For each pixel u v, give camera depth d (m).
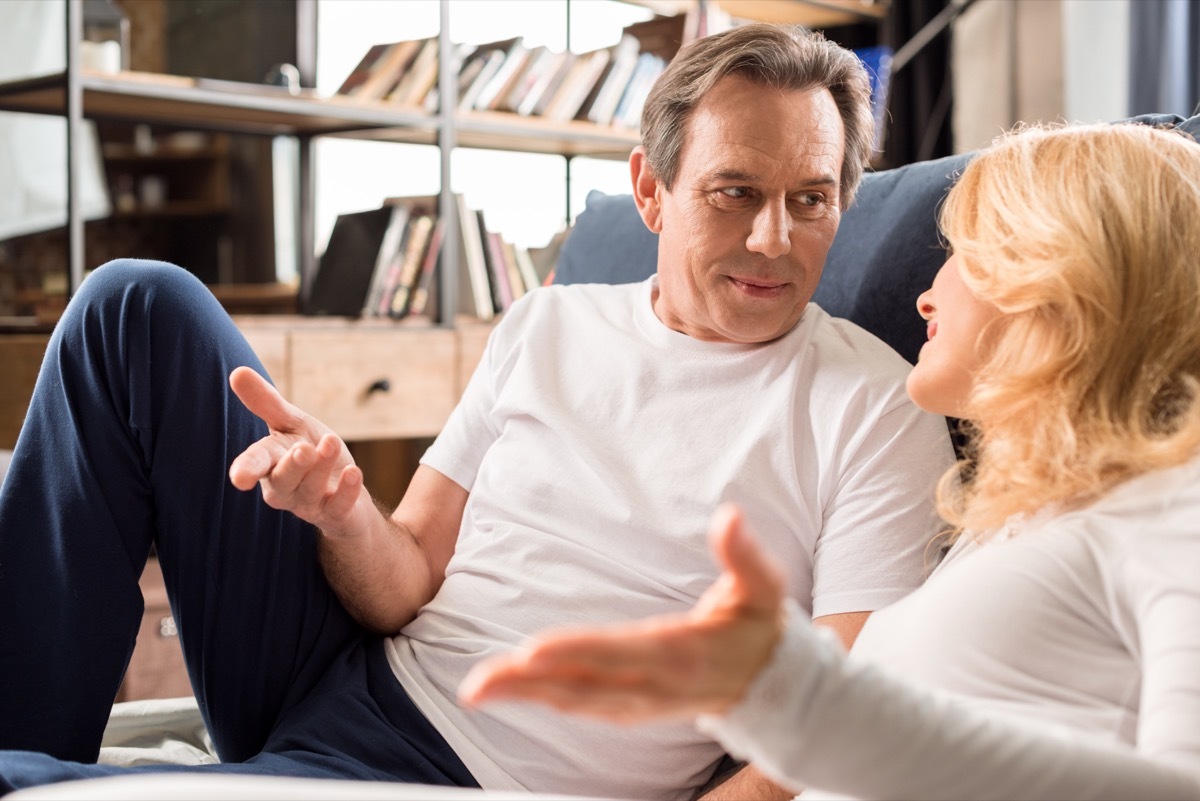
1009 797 0.54
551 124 2.94
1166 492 0.68
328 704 1.09
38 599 1.04
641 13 3.29
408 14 2.94
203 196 2.94
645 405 1.17
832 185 1.14
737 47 1.13
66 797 0.50
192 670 1.14
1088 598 0.68
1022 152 0.82
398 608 1.18
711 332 1.20
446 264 2.77
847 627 1.01
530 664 0.45
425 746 1.05
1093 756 0.55
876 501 1.04
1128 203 0.75
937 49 3.51
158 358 1.07
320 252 2.95
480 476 1.24
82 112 2.59
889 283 1.29
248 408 1.08
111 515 1.06
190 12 2.73
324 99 2.61
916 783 0.54
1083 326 0.74
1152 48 2.95
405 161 3.04
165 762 1.21
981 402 0.78
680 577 1.07
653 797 1.04
